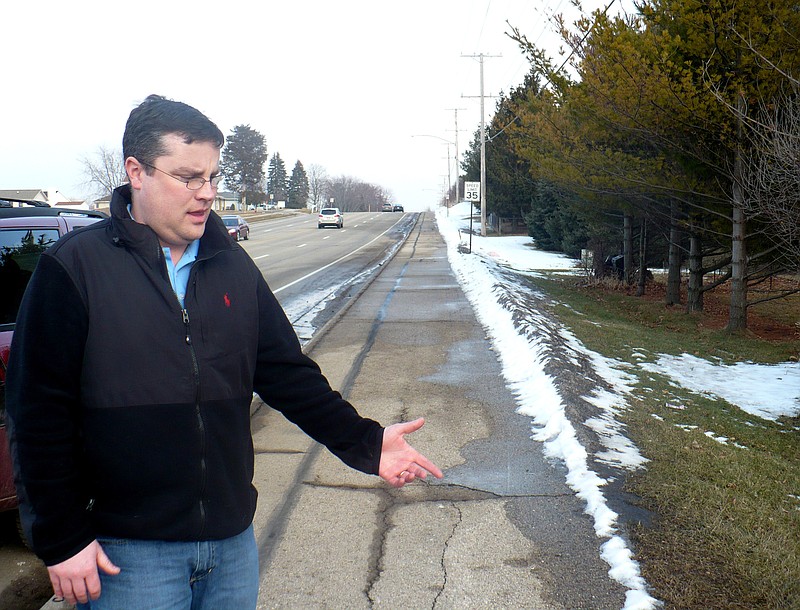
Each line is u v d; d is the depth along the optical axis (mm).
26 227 4547
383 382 7953
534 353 8727
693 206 13875
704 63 11883
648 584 3496
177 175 1748
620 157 14219
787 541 4004
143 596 1733
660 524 4145
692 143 12984
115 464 1708
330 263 26797
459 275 20375
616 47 12000
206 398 1794
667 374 9922
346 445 2100
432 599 3463
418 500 4656
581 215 22969
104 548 1728
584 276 24094
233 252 1950
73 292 1670
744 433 7203
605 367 9500
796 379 10227
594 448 5457
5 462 3930
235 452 1872
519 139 18094
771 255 14664
